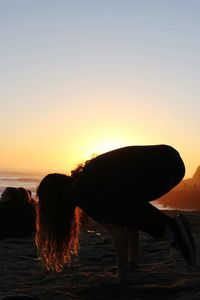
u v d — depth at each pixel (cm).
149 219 398
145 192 402
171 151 414
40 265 524
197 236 782
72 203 420
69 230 427
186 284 406
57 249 429
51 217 421
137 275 450
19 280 448
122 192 401
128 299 378
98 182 404
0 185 7856
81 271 486
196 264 503
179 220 398
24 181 9706
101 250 617
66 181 423
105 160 409
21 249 644
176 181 412
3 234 749
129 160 407
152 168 404
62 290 405
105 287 409
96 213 403
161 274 453
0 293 385
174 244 392
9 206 752
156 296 382
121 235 411
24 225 758
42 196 424
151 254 581
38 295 378
